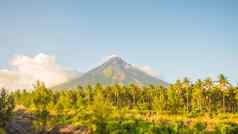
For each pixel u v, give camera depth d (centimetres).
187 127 11544
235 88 19150
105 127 10894
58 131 11494
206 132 11262
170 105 18062
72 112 14662
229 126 11556
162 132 10844
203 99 18825
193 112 17688
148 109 19475
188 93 19388
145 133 10644
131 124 11069
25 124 11681
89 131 11031
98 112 11106
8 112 9981
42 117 12100
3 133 9250
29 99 17638
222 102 19262
